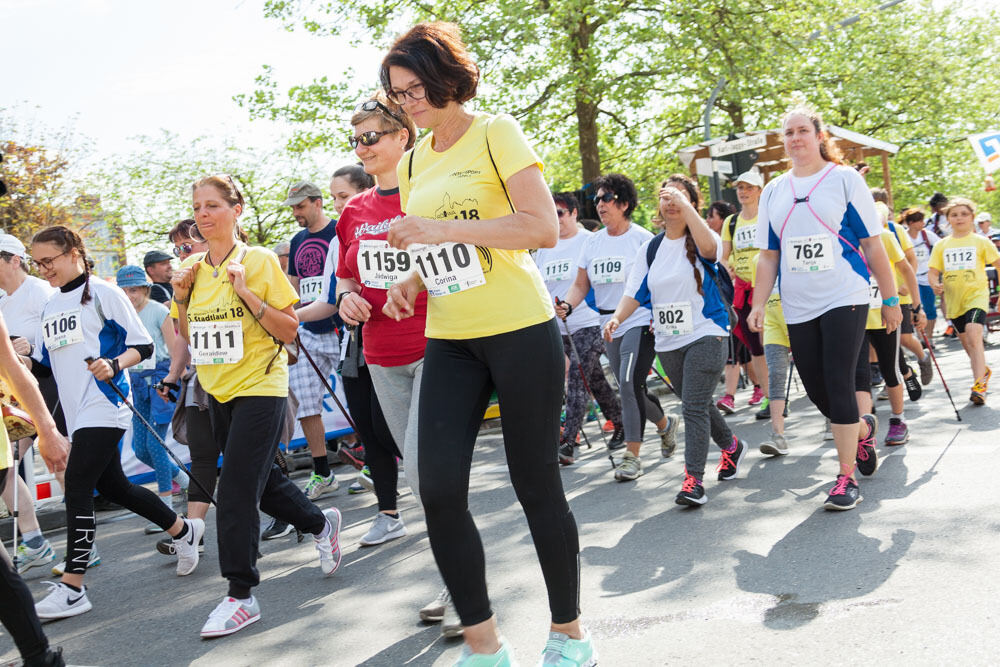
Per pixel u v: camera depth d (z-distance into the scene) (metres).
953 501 4.73
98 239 26.80
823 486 5.48
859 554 4.06
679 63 17.52
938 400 8.24
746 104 21.80
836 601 3.52
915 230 12.16
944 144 30.03
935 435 6.56
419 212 2.99
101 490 4.95
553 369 2.88
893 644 3.06
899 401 6.41
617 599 3.84
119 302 4.78
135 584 5.14
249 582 4.10
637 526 5.03
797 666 2.98
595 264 7.10
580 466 7.17
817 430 7.51
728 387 9.34
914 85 25.97
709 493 5.63
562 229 7.73
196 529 5.23
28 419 3.57
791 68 19.36
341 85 18.23
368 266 4.26
